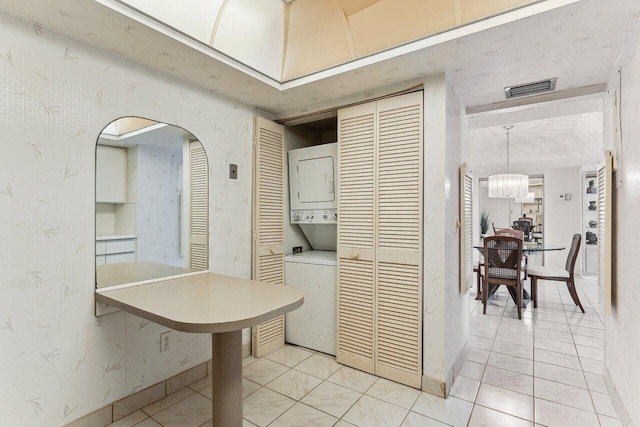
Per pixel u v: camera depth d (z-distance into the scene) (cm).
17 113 147
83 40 166
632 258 162
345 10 190
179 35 166
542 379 230
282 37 218
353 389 216
